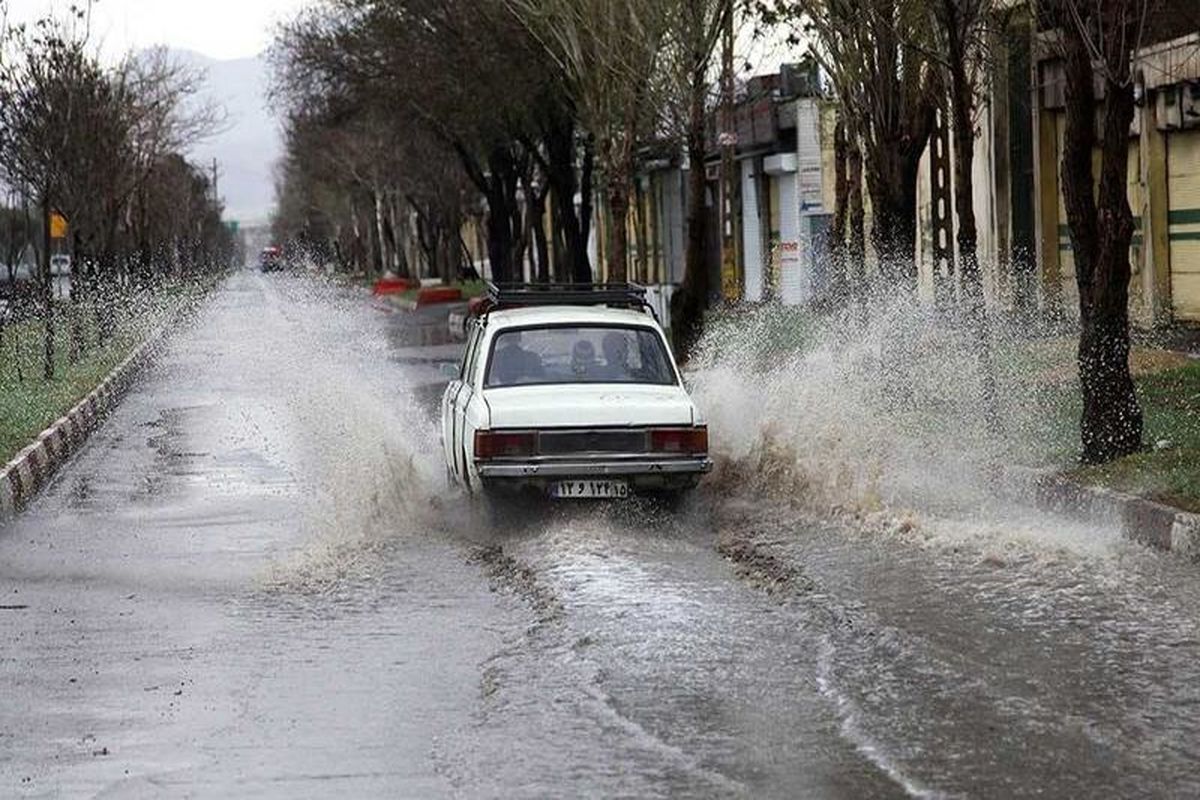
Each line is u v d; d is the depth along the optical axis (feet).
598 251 287.89
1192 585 46.47
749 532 57.11
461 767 31.91
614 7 133.28
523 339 65.10
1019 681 37.01
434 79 187.42
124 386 131.75
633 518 60.49
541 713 35.50
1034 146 125.90
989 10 86.58
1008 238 130.93
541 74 178.29
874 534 55.83
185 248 362.74
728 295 140.97
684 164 209.15
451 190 325.01
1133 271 116.47
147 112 224.74
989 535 54.19
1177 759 31.30
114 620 46.47
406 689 38.04
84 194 161.48
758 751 32.40
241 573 53.47
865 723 34.01
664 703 35.96
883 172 88.89
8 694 38.29
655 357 65.10
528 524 60.59
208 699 37.60
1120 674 37.40
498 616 45.83
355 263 499.10
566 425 59.77
